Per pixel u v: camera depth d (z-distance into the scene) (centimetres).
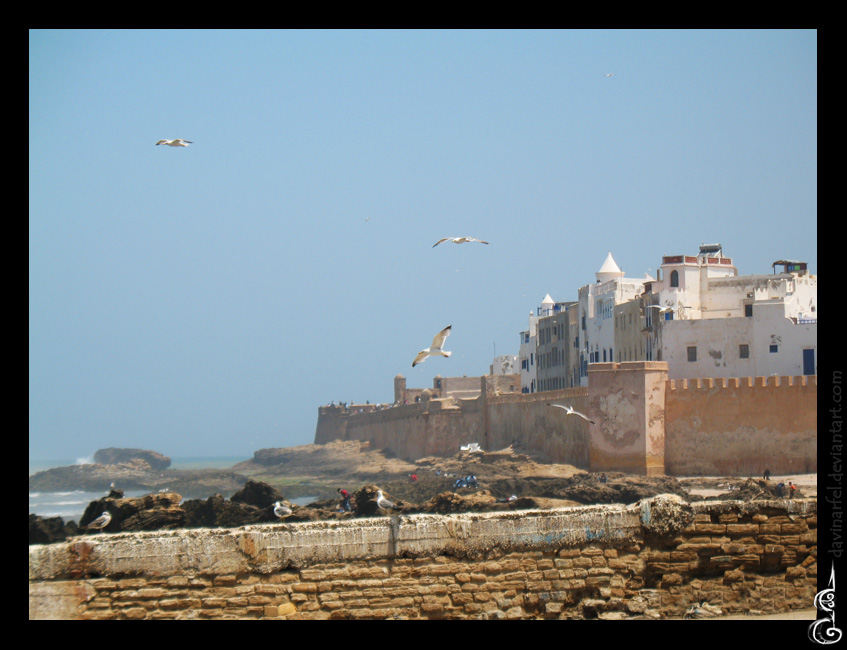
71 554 2092
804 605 2391
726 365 9556
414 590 2220
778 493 6975
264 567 2158
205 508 5244
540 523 2322
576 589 2312
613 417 8694
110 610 2080
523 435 11338
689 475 8462
